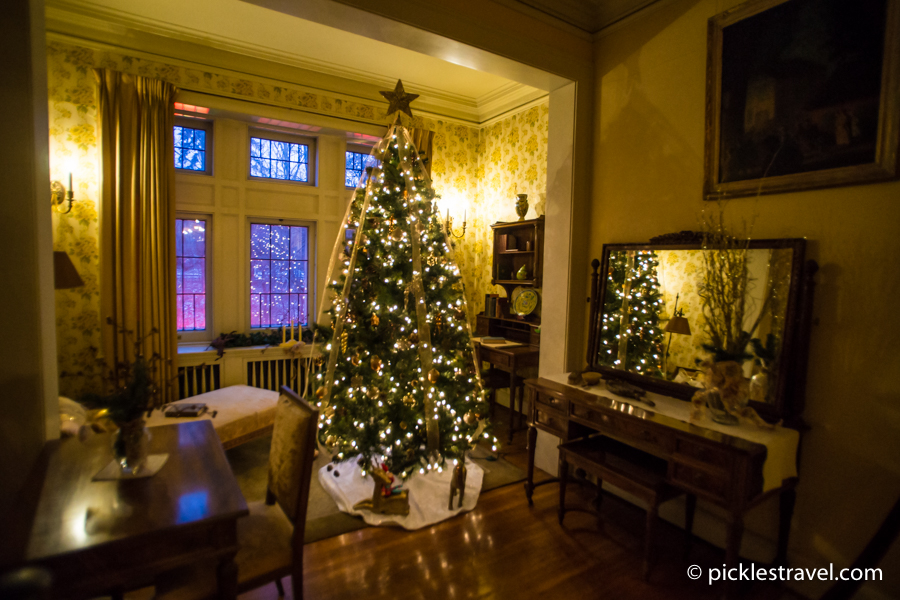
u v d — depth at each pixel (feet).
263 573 5.16
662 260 8.48
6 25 5.44
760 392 6.90
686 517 7.49
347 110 13.82
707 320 7.07
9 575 2.45
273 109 12.73
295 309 14.82
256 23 10.91
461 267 16.56
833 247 6.44
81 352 11.02
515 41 8.87
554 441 10.52
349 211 10.16
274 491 5.98
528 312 13.61
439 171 15.85
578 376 8.96
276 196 14.03
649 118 8.92
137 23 10.78
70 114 10.60
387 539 7.91
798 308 6.62
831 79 6.28
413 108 15.12
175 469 5.16
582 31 9.86
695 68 8.11
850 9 6.06
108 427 7.64
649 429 6.93
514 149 15.05
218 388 12.87
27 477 4.94
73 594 3.66
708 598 6.57
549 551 7.66
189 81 11.66
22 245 5.64
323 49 12.19
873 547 5.19
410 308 8.77
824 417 6.55
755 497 5.91
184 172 12.79
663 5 8.61
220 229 13.29
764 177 7.07
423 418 8.59
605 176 9.88
